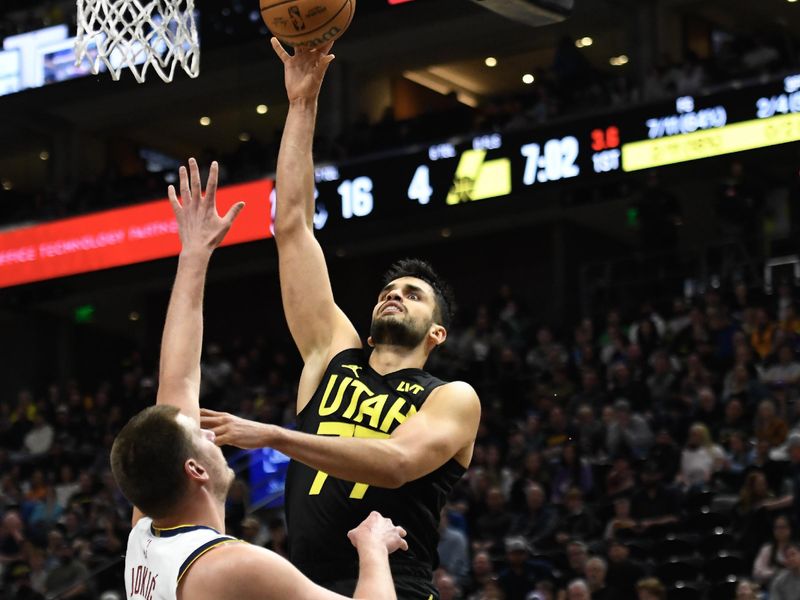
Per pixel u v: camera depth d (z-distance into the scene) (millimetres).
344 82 19562
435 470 3662
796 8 18250
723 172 16297
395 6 17375
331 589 3578
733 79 15766
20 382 21625
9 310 20906
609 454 12031
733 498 10672
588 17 18406
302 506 3672
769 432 11180
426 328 3902
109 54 4305
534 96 18156
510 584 9742
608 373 13531
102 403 17531
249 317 21094
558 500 11500
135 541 2914
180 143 22547
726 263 15664
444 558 10344
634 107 15703
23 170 23094
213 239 3484
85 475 14305
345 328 3965
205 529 2818
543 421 13102
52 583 11773
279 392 15914
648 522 10570
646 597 8469
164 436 2834
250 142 18547
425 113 17891
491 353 15203
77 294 21250
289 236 3992
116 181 19500
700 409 12078
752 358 13156
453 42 19156
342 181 17109
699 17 18422
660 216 16031
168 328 3377
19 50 19656
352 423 3705
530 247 19047
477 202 16328
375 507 3596
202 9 17922
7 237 19422
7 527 13180
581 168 15852
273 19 3994
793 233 16016
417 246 19812
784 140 14844
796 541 9648
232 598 2709
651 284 16281
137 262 18547
